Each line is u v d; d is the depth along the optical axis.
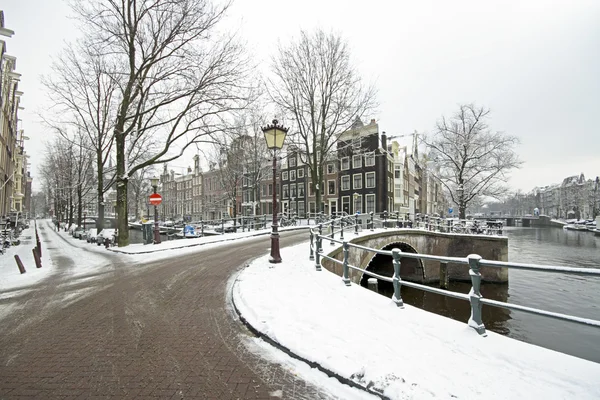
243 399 3.17
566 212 92.38
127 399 3.17
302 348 4.03
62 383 3.45
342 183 42.44
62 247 18.70
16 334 4.82
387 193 39.50
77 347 4.36
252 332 4.84
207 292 7.11
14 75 28.89
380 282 22.17
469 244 22.19
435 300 17.12
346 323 4.83
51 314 5.75
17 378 3.55
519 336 11.84
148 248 14.65
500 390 3.08
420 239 21.50
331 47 24.64
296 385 3.43
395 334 4.42
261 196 52.66
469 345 4.03
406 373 3.40
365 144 40.12
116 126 17.08
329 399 3.19
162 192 70.31
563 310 14.47
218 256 12.01
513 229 68.88
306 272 8.40
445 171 35.41
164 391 3.31
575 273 3.20
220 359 4.02
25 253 15.34
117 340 4.59
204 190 57.94
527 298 16.47
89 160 33.06
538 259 26.75
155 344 4.45
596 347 10.87
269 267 9.04
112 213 75.94
